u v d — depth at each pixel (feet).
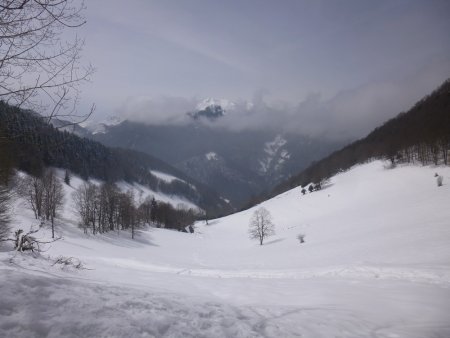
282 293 40.98
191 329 15.42
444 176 269.44
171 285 44.88
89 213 229.86
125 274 55.88
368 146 467.93
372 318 25.36
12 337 10.75
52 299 13.82
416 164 326.44
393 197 266.36
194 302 20.88
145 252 200.54
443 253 85.87
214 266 130.31
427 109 440.04
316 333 19.33
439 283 51.78
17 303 12.52
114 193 269.64
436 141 300.20
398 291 43.16
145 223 364.99
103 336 12.53
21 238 48.62
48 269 40.98
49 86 13.42
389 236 133.80
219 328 16.44
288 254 154.20
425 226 136.36
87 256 122.21
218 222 467.11
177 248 253.65
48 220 191.72
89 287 17.47
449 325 24.50
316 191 389.80
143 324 14.30
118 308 15.24
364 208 258.98
